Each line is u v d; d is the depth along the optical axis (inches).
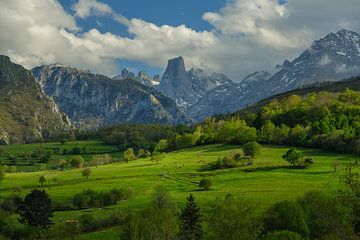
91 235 3959.2
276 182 5605.3
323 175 5782.5
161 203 4495.6
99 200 5334.6
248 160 7268.7
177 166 7815.0
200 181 5900.6
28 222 4475.9
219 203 2655.0
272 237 2475.4
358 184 1707.7
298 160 6471.5
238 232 2487.7
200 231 3334.2
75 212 5034.5
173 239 3144.7
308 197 3063.5
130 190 5713.6
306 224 2874.0
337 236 1814.7
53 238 4003.4
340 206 2138.3
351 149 7170.3
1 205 5354.3
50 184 6998.0
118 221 4338.1
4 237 3981.3
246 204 2664.9
